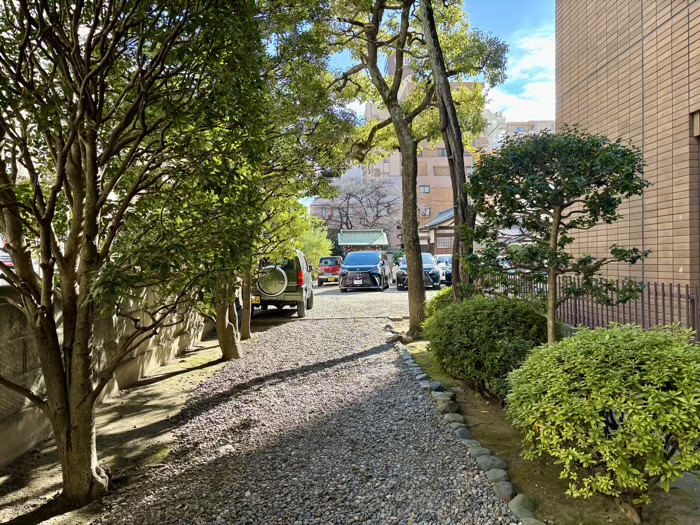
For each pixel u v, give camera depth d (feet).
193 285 10.94
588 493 8.80
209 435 15.44
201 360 27.48
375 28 31.55
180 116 9.21
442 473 11.49
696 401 7.83
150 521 10.21
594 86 24.98
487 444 13.15
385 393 18.56
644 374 8.59
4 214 10.99
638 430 7.96
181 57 9.04
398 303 54.95
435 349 17.33
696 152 18.13
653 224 20.31
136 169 13.78
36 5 9.45
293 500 10.73
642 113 20.97
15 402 14.17
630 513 9.17
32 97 8.71
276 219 29.86
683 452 7.91
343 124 26.84
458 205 24.11
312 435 14.80
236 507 10.55
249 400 18.78
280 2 21.04
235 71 9.96
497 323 15.94
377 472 11.92
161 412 18.15
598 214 13.92
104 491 11.66
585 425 8.76
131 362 22.59
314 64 25.46
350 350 27.96
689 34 17.99
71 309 11.69
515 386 10.22
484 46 29.89
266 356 27.25
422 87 37.65
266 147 12.03
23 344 14.55
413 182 31.78
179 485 11.94
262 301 43.29
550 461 11.84
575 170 12.99
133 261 9.75
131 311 21.84
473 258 15.16
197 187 10.97
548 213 14.55
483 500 10.05
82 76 10.06
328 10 27.86
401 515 9.83
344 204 152.35
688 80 18.10
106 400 19.76
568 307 21.59
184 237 10.93
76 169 11.50
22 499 11.76
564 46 28.43
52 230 11.46
